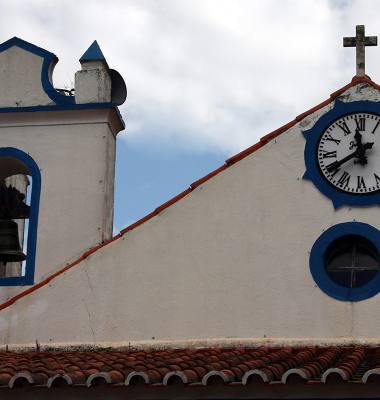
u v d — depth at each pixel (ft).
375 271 40.45
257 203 41.63
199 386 32.86
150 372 33.09
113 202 49.80
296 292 40.01
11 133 49.29
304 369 32.19
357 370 33.19
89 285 42.32
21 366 34.99
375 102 42.09
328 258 41.09
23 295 42.80
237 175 42.19
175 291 41.27
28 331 42.22
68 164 48.42
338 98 42.50
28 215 49.16
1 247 48.49
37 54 50.72
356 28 43.80
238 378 32.68
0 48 51.06
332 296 39.52
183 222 42.14
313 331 39.29
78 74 50.26
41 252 46.73
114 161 50.65
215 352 38.37
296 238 40.75
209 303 40.73
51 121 49.32
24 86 50.16
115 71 51.78
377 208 40.50
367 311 39.06
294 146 42.11
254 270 40.73
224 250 41.32
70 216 47.34
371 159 41.32
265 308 40.09
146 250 42.16
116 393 33.96
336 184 41.16
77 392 34.14
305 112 42.52
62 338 41.81
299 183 41.52
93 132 48.96
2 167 50.06
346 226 40.45
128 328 41.24
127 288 41.83
